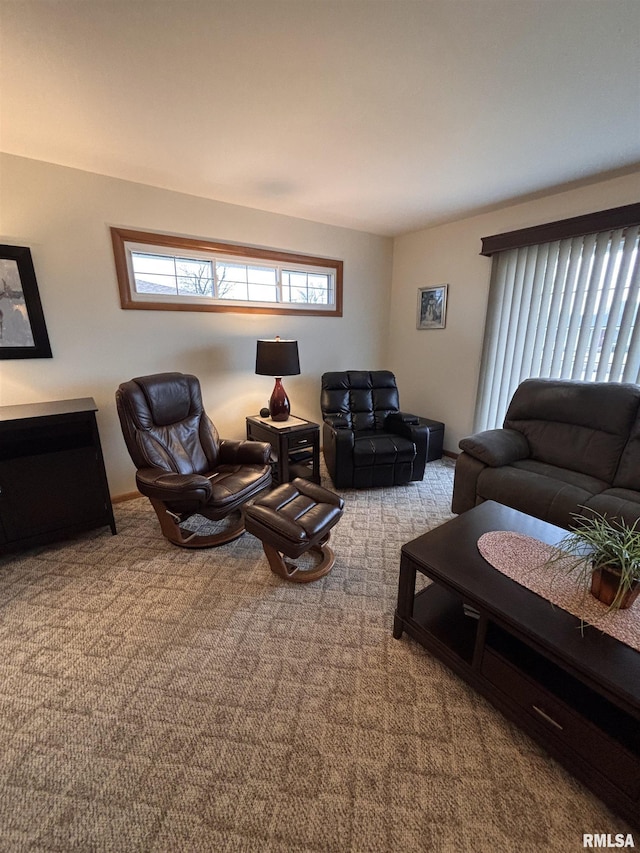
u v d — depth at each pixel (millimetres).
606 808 1011
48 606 1775
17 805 1031
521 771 1101
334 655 1505
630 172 2406
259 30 1234
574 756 1038
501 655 1209
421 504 2914
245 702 1312
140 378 2381
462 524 1685
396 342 4375
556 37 1266
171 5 1141
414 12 1171
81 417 2139
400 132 1914
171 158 2207
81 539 2359
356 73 1459
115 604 1790
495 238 3150
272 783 1073
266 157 2197
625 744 950
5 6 1132
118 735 1206
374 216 3391
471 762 1123
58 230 2340
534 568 1352
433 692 1349
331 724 1236
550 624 1102
